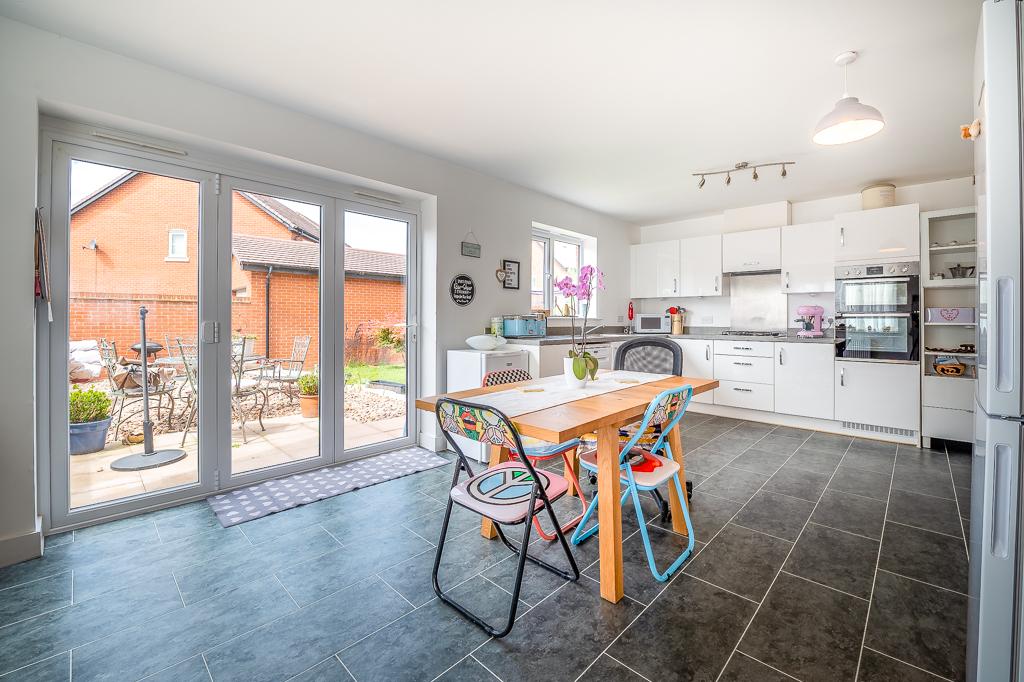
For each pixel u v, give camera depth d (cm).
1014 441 99
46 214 214
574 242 532
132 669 135
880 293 387
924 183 410
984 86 103
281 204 294
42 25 196
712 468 316
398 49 215
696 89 251
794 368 427
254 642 147
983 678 103
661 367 298
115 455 239
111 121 223
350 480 293
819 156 348
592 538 216
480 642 147
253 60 224
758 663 136
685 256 536
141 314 243
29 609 162
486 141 323
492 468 192
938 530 221
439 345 363
